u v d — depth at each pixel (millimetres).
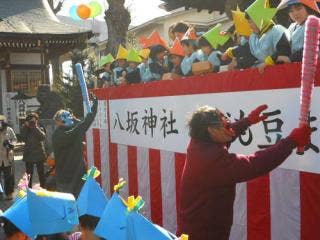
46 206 2311
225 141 2729
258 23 3729
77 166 5688
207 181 2693
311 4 3471
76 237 2703
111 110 6324
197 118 2750
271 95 3494
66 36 21641
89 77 14727
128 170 5922
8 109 20531
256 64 3998
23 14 22812
